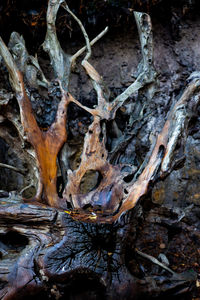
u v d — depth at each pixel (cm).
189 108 296
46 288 222
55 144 298
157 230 321
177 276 251
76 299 222
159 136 286
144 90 332
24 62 323
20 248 253
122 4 401
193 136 397
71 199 289
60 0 328
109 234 237
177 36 426
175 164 276
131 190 273
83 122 395
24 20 400
